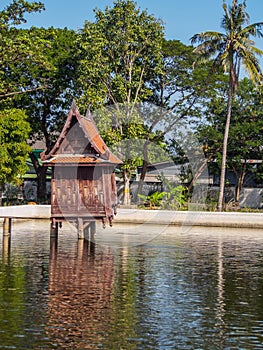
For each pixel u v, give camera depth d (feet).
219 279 62.39
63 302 50.24
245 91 171.32
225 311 48.11
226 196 184.03
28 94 168.35
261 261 75.87
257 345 39.50
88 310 47.65
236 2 145.48
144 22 153.17
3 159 137.59
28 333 40.96
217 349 38.58
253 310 48.55
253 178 182.91
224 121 172.45
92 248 86.99
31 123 170.50
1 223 122.01
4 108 155.22
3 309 47.34
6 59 138.31
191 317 46.06
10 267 68.33
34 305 48.93
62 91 168.55
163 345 39.11
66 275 63.46
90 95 144.77
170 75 164.86
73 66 165.58
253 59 146.00
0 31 140.56
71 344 38.88
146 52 154.40
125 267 69.56
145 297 52.90
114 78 147.02
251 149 174.09
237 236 110.32
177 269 68.69
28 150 143.64
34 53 139.23
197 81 164.35
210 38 146.00
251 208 173.68
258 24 145.07
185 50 164.96
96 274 64.34
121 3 150.82
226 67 146.10
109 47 150.10
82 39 152.05
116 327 42.93
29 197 195.42
